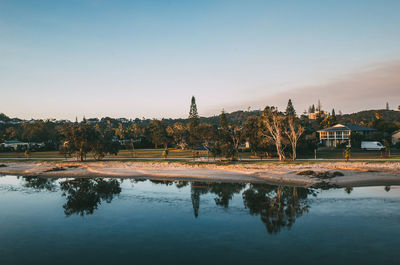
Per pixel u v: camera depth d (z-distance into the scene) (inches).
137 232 798.5
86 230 824.3
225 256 625.0
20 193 1386.6
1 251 683.4
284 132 2346.2
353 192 1198.3
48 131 5364.2
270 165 1969.7
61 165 2448.3
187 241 721.0
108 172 2043.6
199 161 2308.1
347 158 1966.0
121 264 601.3
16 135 5502.0
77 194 1334.9
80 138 2586.1
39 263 616.4
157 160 2436.0
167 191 1368.1
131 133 5831.7
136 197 1242.6
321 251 635.5
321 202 1051.9
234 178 1659.7
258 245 680.4
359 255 610.2
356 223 809.5
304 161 2066.9
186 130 4579.2
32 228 850.8
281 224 825.5
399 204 992.2
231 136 2657.5
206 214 956.6
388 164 1740.9
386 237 702.5
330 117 5017.2
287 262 587.5
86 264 605.3
